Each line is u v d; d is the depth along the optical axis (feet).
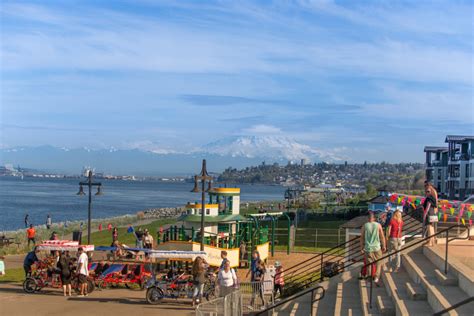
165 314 66.80
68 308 69.36
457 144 331.77
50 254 94.07
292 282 80.23
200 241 101.86
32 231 150.71
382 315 45.96
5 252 137.69
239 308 61.52
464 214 83.30
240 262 113.91
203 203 97.50
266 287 72.02
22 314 65.46
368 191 375.25
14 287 84.33
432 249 57.67
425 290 46.34
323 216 251.60
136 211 434.71
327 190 466.70
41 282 80.79
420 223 85.92
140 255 91.56
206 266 78.54
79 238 112.27
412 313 41.55
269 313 62.59
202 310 54.85
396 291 48.85
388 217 88.79
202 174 97.25
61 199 589.32
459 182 318.45
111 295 78.43
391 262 58.44
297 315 55.47
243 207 388.16
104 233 205.46
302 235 171.53
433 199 62.54
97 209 451.53
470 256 53.88
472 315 37.09
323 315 54.90
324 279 71.72
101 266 86.17
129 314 66.54
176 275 78.18
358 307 52.37
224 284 63.16
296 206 336.90
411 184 438.81
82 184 112.98
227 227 117.70
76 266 81.56
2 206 453.58
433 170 381.60
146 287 76.28
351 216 241.14
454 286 44.86
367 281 58.18
